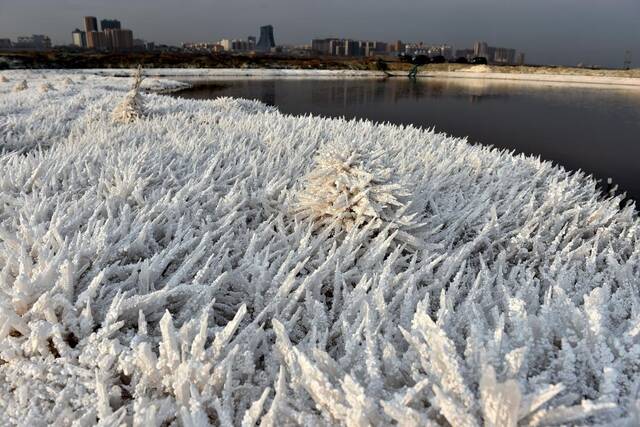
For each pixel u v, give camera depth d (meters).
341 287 3.26
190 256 3.12
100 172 5.50
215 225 4.03
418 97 30.23
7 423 1.98
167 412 1.90
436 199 5.23
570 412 1.55
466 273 3.62
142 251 3.39
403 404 1.67
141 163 5.63
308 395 1.98
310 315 2.76
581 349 2.01
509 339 2.12
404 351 2.32
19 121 10.67
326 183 4.14
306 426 1.80
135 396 2.04
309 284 2.98
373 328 2.38
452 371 1.72
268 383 2.18
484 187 6.02
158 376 2.09
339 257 3.45
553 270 3.42
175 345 2.08
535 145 13.52
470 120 19.05
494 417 1.51
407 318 2.56
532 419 1.59
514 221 4.61
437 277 3.29
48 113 12.30
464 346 2.20
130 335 2.40
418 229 4.11
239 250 3.65
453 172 6.55
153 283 2.86
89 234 3.39
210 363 2.02
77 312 2.45
